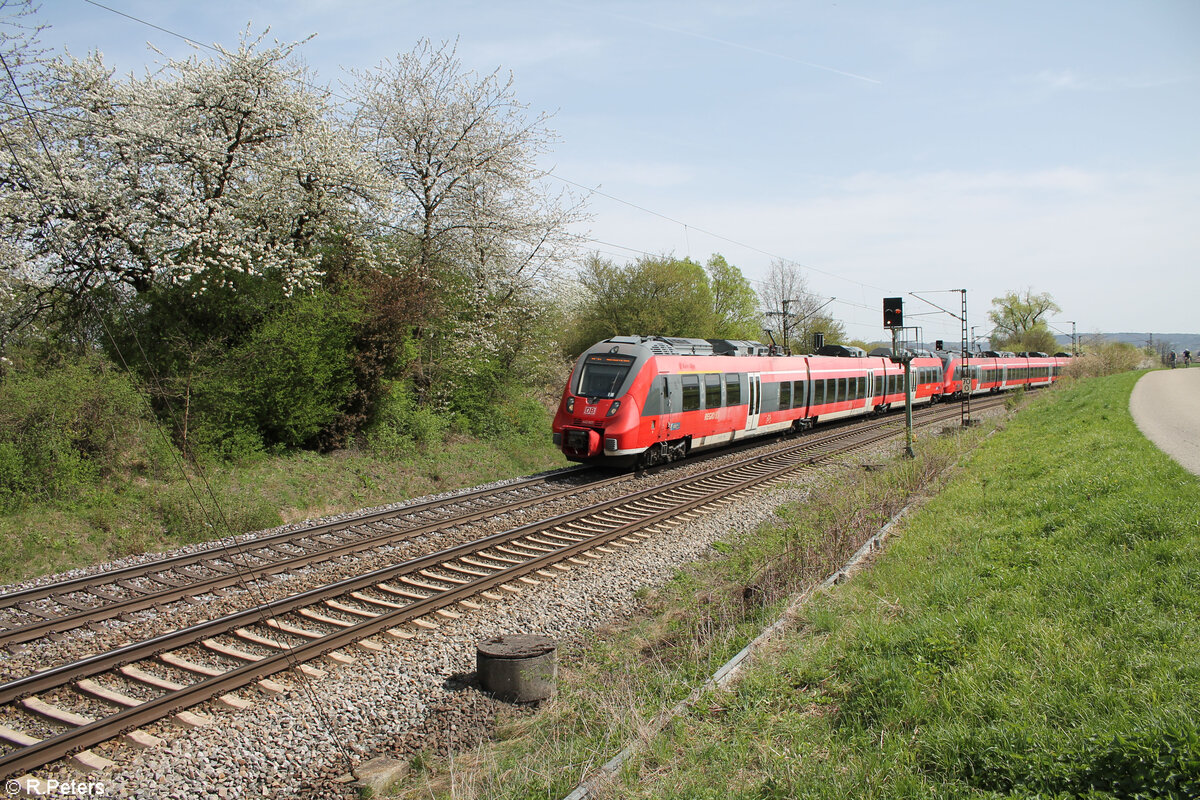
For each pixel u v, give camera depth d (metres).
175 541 12.35
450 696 6.38
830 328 55.44
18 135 14.59
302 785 5.08
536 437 23.56
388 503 15.84
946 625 6.30
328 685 6.37
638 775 4.63
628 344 17.73
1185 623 5.56
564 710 6.13
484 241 22.72
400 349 19.34
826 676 5.88
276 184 17.52
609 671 6.86
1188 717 4.15
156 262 15.62
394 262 20.27
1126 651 5.34
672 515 13.02
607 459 17.11
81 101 15.84
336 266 19.22
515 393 24.77
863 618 6.99
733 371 20.91
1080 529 8.48
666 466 18.77
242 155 17.52
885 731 4.82
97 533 11.96
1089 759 4.00
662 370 17.69
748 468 18.11
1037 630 5.89
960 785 4.12
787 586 8.58
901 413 35.53
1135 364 59.72
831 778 4.31
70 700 6.03
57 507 12.34
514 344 24.97
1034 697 4.90
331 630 7.63
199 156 16.38
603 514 13.09
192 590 8.77
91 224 15.10
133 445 14.22
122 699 6.02
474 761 5.38
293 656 6.68
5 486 12.01
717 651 6.74
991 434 22.78
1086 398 27.72
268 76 17.03
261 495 14.47
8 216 14.45
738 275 52.72
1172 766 3.77
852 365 29.70
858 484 14.80
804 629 7.11
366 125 21.83
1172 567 6.66
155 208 16.11
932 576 8.04
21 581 10.11
